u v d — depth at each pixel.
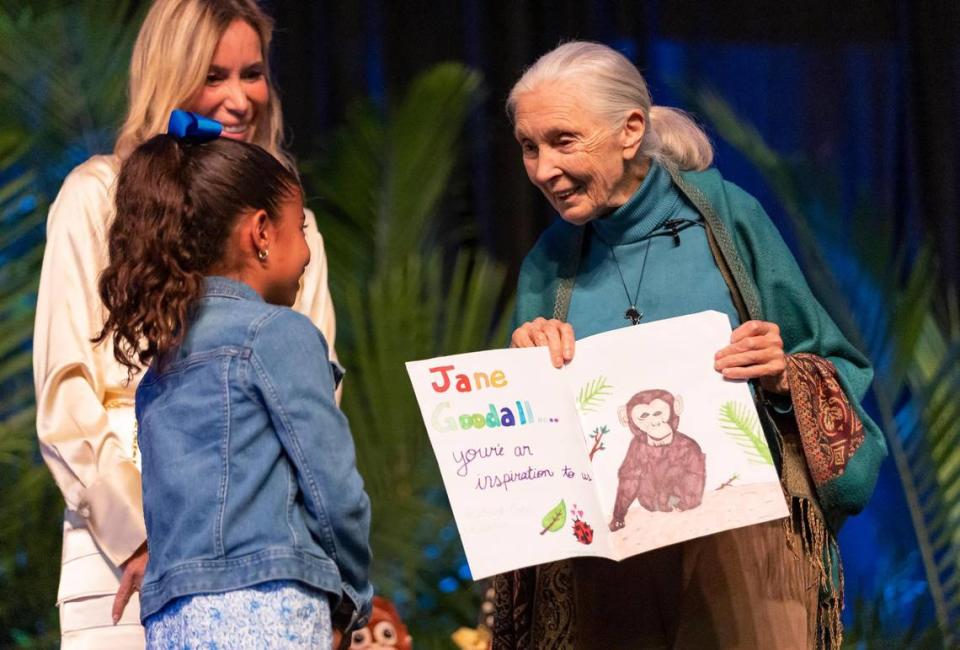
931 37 8.62
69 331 4.40
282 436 3.55
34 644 6.66
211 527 3.48
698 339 4.14
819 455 4.20
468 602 7.04
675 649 4.34
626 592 4.45
